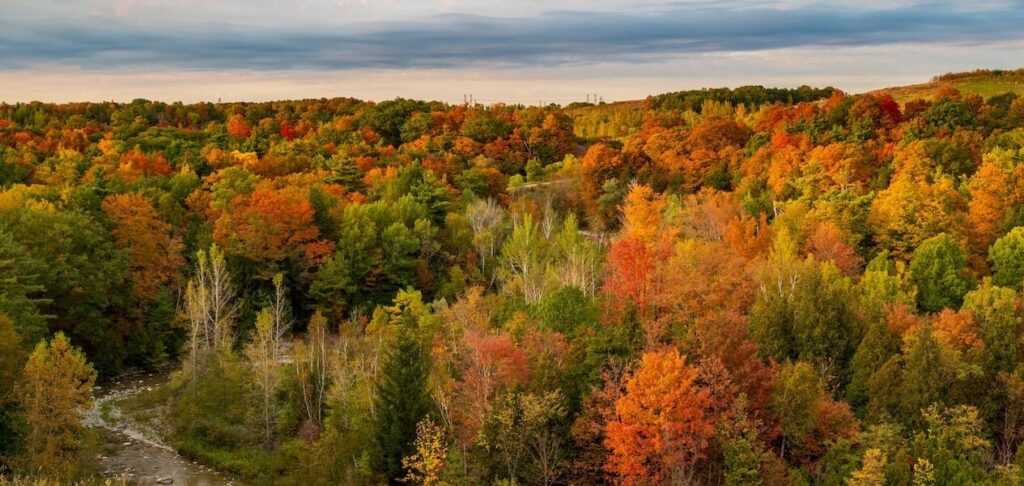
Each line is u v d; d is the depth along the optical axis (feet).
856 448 196.03
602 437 199.52
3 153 465.47
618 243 297.53
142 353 308.40
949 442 192.95
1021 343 228.43
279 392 251.19
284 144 573.33
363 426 213.66
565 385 207.31
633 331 213.66
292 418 240.73
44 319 266.16
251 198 367.45
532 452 199.52
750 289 281.13
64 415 195.31
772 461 185.68
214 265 284.82
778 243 315.37
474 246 401.90
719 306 267.39
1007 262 312.71
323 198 390.01
